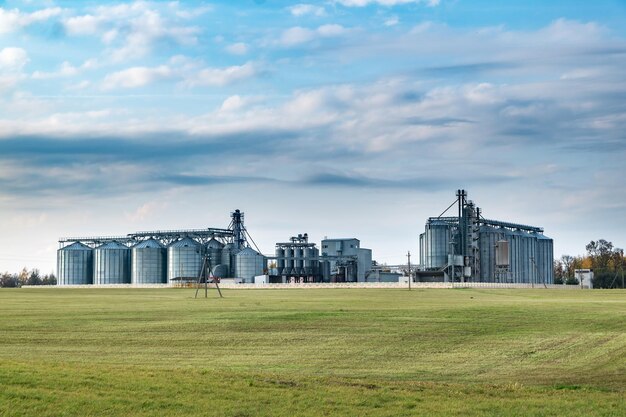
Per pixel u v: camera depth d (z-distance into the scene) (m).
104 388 42.62
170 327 89.88
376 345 75.75
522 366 64.06
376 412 40.72
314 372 60.00
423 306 119.62
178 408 39.78
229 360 66.25
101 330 87.56
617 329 86.94
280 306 121.88
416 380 56.75
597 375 59.50
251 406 40.78
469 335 82.38
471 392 46.91
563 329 86.88
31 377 43.78
